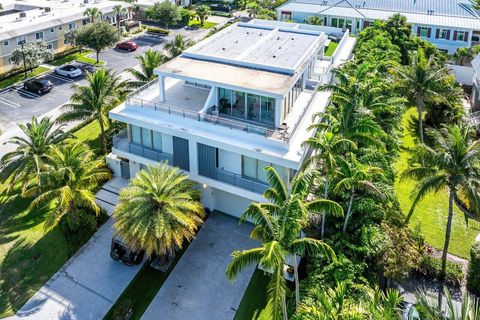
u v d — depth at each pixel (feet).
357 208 83.87
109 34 183.42
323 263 77.41
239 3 290.56
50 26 187.11
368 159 93.45
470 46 200.64
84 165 91.91
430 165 81.61
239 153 86.89
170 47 152.87
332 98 97.86
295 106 106.22
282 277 56.85
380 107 99.81
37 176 93.56
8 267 86.69
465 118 128.06
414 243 86.69
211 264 87.56
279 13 233.35
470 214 101.14
